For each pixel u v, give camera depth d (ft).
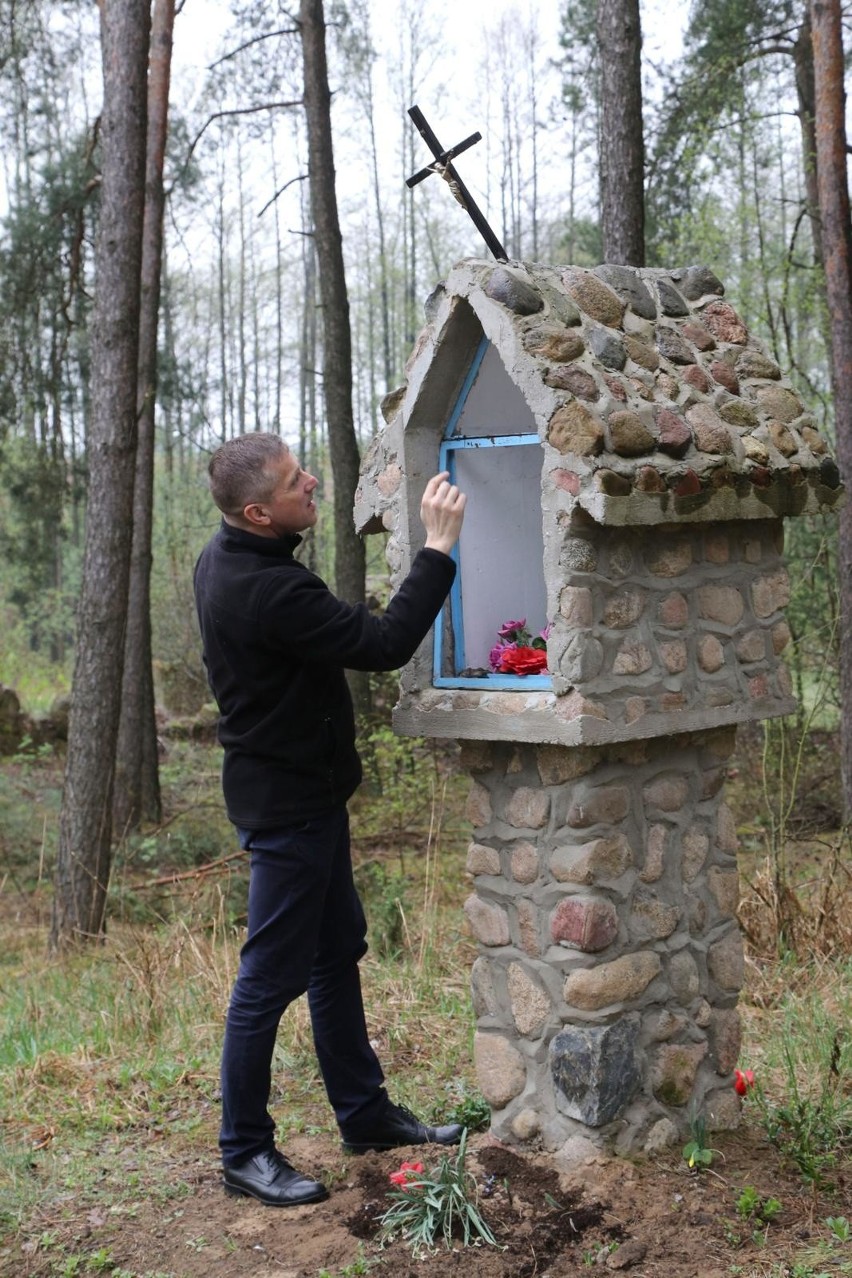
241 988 10.37
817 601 28.76
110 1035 15.29
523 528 11.80
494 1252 9.36
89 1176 11.28
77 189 35.55
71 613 68.95
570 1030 10.41
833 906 17.38
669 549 10.52
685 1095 10.92
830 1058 12.76
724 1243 9.32
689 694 10.64
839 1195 10.09
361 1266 9.20
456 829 29.53
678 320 11.39
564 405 9.75
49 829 32.55
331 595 10.03
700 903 11.23
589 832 10.34
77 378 41.06
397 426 11.30
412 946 17.98
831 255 24.62
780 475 10.84
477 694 10.66
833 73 24.36
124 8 23.24
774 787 26.55
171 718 48.67
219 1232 10.02
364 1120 11.16
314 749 10.21
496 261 10.55
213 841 30.83
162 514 71.77
